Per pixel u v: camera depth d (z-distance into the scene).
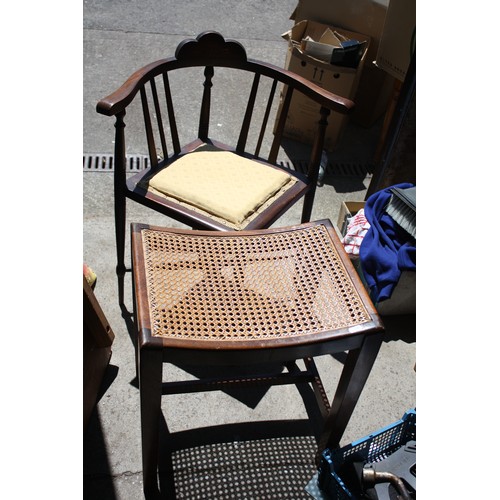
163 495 1.62
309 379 1.75
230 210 1.73
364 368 1.42
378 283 2.10
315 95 1.79
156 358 1.24
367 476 1.58
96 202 2.52
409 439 1.75
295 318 1.35
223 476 1.67
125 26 3.68
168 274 1.40
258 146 2.02
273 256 1.50
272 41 3.79
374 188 2.52
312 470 1.71
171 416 1.81
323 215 2.64
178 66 1.83
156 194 1.79
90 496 1.61
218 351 1.26
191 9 3.96
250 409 1.86
